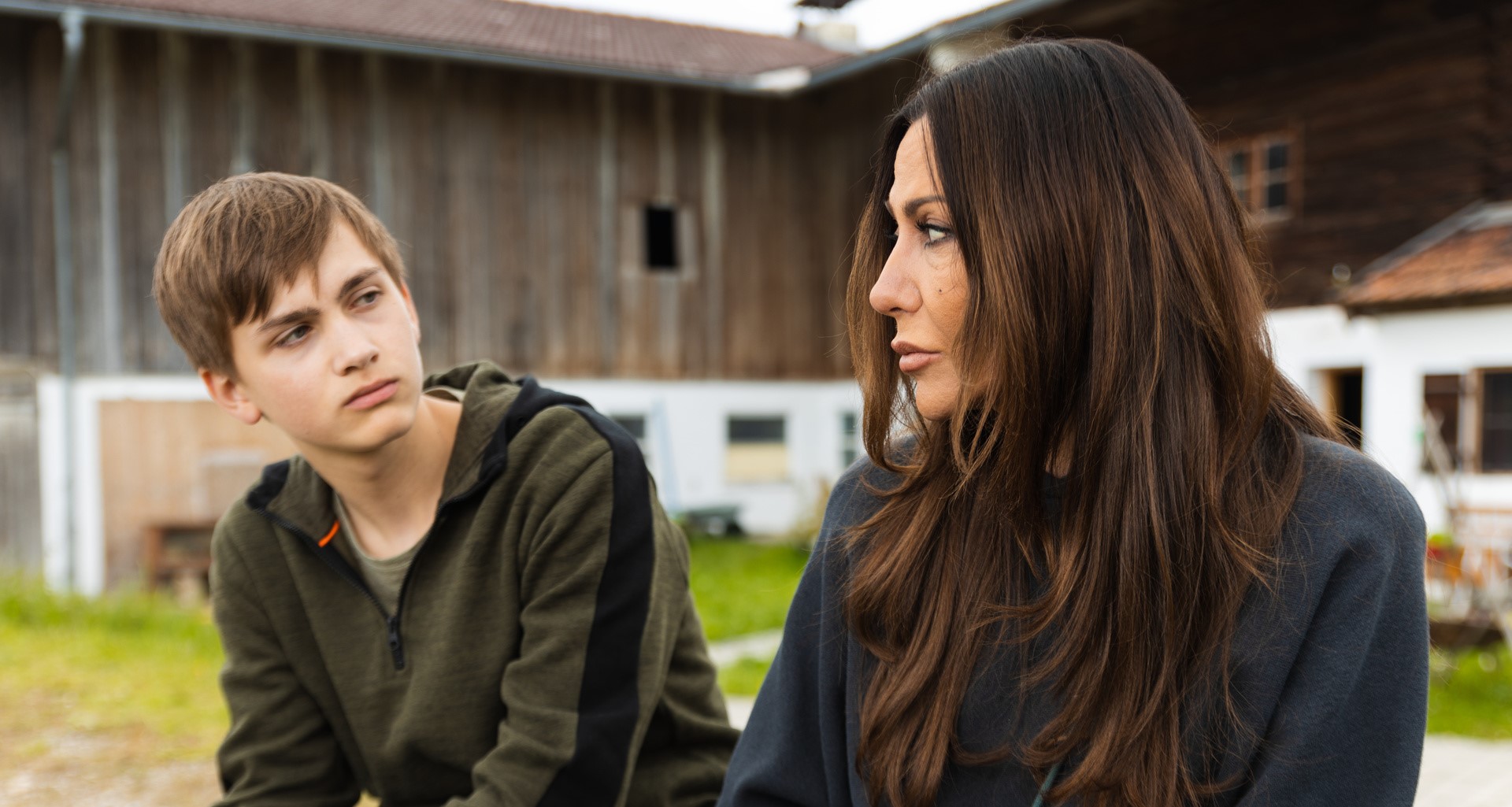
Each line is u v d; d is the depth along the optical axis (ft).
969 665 3.60
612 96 41.86
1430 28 32.09
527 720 4.63
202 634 21.30
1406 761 3.11
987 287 3.34
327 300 4.36
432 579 4.90
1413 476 30.40
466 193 39.47
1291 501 3.23
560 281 41.09
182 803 11.15
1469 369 29.32
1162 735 3.22
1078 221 3.30
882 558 3.91
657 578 4.95
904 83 38.50
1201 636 3.24
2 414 33.32
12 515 33.32
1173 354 3.32
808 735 4.23
